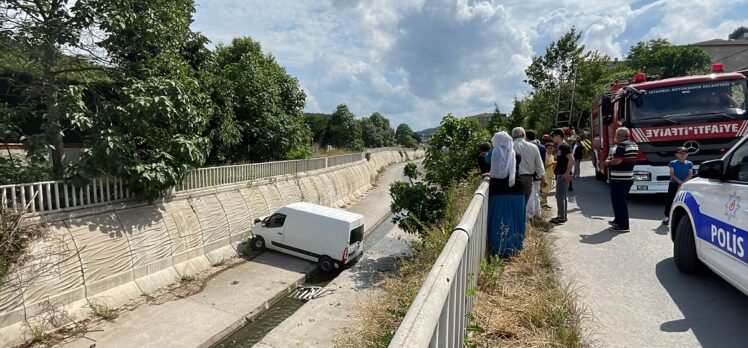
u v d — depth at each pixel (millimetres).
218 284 13492
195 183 15672
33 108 10227
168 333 10070
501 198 4977
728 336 3121
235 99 22547
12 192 9086
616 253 5305
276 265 15742
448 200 9898
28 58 9953
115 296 10992
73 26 10117
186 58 18375
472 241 3186
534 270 4383
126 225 11945
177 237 13758
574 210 8375
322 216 16125
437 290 1656
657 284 4223
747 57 49406
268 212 19531
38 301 9211
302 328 9969
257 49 29703
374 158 52344
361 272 13773
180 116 11609
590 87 25344
